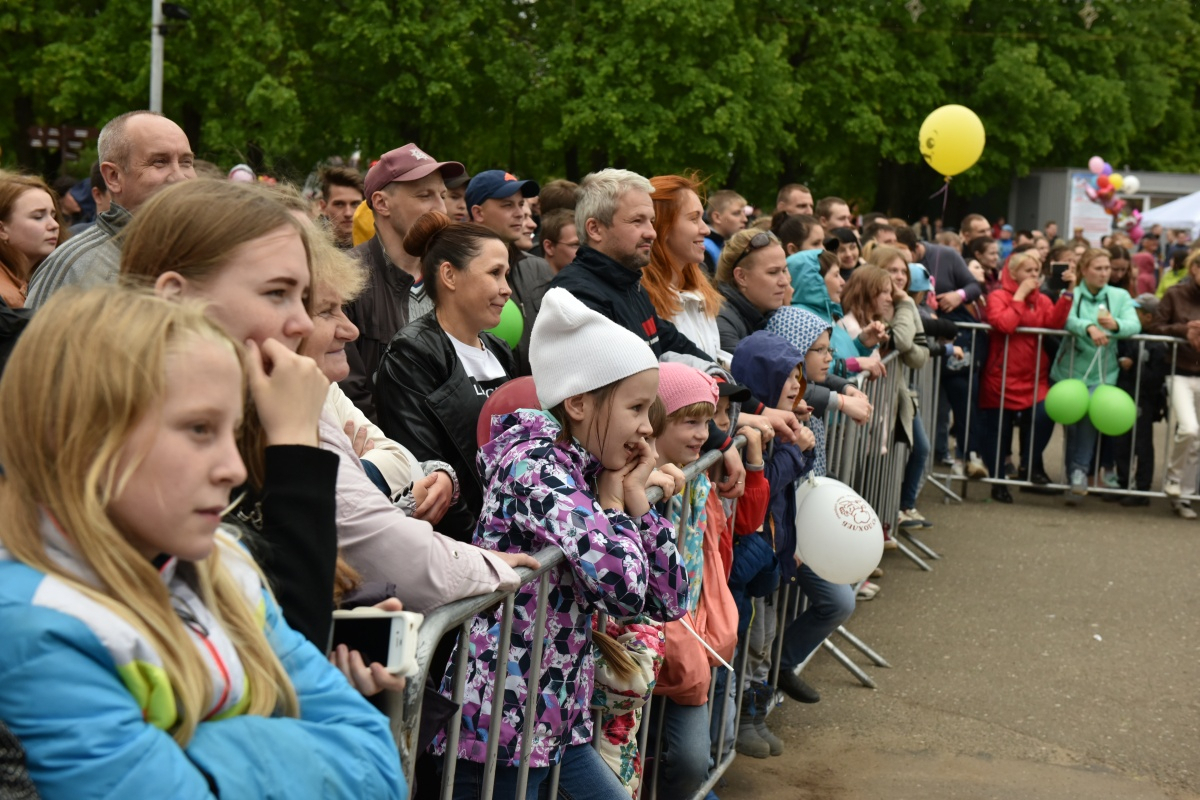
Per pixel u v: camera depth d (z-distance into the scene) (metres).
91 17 20.61
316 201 6.35
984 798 4.18
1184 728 4.90
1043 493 9.48
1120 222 21.55
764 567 4.09
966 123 12.34
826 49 25.00
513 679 2.44
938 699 5.12
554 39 22.38
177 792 1.23
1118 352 9.15
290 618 1.56
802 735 4.69
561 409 2.63
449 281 3.46
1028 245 16.00
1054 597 6.68
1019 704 5.10
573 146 23.72
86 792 1.19
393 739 1.62
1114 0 27.02
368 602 1.91
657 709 3.56
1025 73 25.64
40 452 1.26
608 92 21.14
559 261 5.52
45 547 1.27
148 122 3.44
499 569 2.11
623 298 4.25
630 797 2.81
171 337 1.29
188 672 1.30
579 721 2.64
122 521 1.29
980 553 7.58
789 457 4.23
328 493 1.60
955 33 26.58
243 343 1.73
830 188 28.95
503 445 2.60
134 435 1.25
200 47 19.53
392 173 4.32
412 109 21.83
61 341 1.27
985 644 5.86
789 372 4.26
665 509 3.24
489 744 2.32
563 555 2.43
